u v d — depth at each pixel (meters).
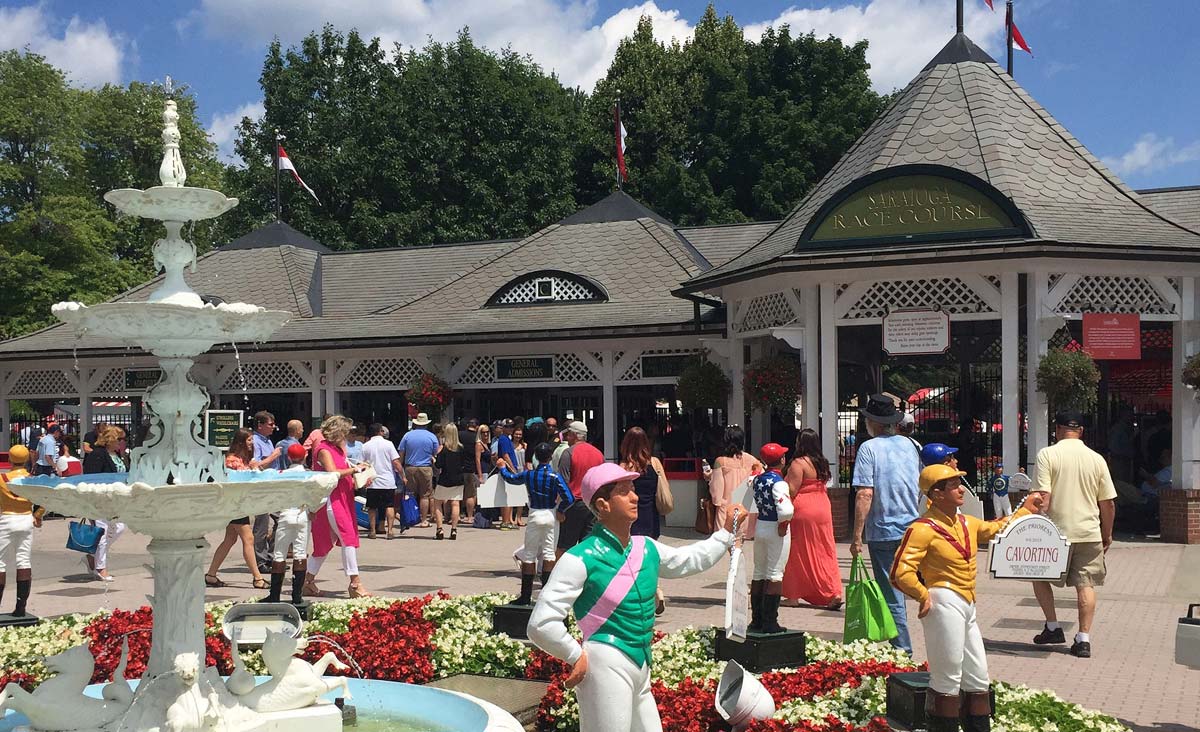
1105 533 9.30
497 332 22.91
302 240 31.25
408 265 29.48
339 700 6.59
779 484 8.05
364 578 13.87
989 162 17.77
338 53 49.44
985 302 16.48
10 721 5.97
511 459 20.64
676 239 26.38
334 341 24.25
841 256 16.53
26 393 27.84
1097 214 17.31
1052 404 16.03
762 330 19.00
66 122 40.81
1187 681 8.26
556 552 9.77
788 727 5.93
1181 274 16.92
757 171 43.53
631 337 22.03
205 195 5.94
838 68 44.94
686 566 5.00
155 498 5.48
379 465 18.48
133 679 7.79
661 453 23.45
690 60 50.72
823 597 11.02
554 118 46.06
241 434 13.60
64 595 12.83
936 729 5.97
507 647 8.61
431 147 43.59
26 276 37.97
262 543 14.06
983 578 13.65
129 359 26.39
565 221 27.58
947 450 8.03
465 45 45.47
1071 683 8.21
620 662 4.64
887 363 22.47
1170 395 22.48
